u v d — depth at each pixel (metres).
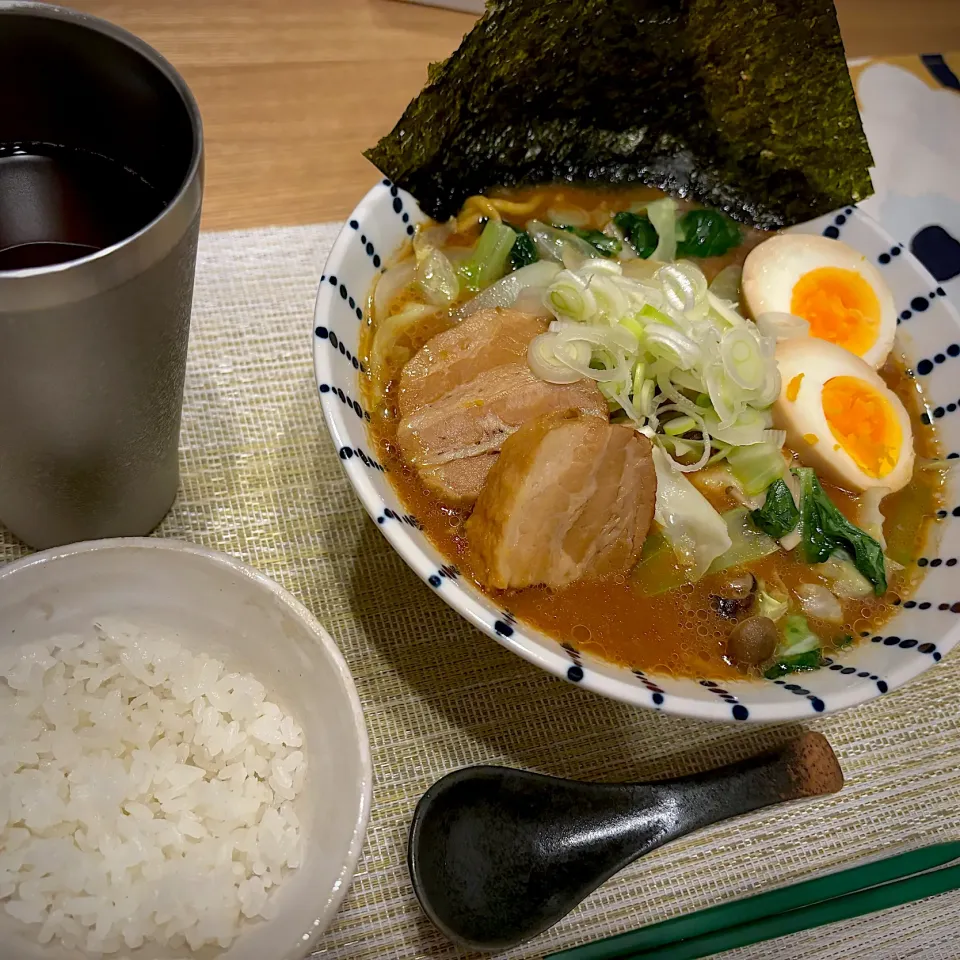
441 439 0.32
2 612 0.26
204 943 0.25
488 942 0.28
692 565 0.32
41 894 0.25
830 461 0.34
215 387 0.35
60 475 0.28
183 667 0.28
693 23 0.35
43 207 0.26
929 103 0.47
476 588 0.30
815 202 0.39
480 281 0.36
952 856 0.31
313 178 0.40
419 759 0.31
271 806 0.27
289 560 0.33
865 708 0.34
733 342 0.34
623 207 0.39
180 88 0.24
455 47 0.44
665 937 0.29
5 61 0.25
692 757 0.32
